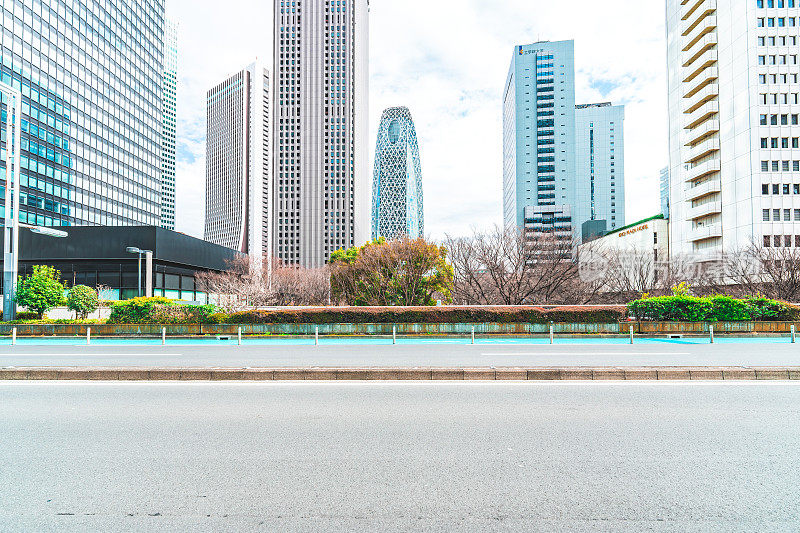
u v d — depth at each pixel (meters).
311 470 4.17
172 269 42.22
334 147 122.94
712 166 49.69
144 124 83.00
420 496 3.67
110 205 72.62
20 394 7.16
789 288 27.02
